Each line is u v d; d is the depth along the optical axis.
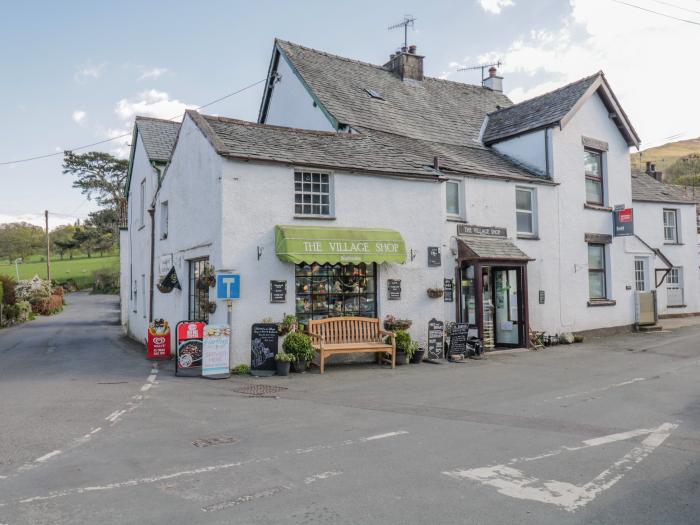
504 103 24.47
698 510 4.57
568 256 18.36
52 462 5.85
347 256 12.62
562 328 17.92
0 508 4.62
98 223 74.88
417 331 14.10
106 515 4.47
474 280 15.41
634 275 21.00
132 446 6.43
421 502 4.72
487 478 5.30
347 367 12.85
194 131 13.97
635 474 5.43
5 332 27.33
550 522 4.35
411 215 14.27
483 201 16.39
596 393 9.53
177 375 11.74
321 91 18.14
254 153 12.34
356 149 14.62
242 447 6.36
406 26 22.44
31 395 9.62
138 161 23.09
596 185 19.95
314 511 4.53
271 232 12.39
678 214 26.05
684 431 7.02
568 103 18.45
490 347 16.03
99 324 32.75
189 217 14.36
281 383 10.81
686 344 16.20
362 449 6.25
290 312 12.50
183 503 4.71
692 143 134.50
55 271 78.62
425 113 20.27
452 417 7.83
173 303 16.30
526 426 7.29
